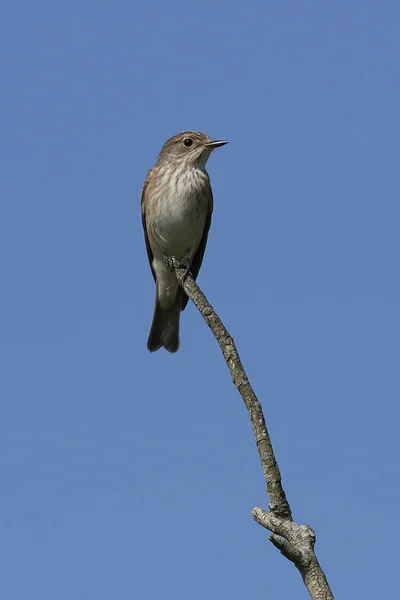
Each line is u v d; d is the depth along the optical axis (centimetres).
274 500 466
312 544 441
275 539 440
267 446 487
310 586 430
